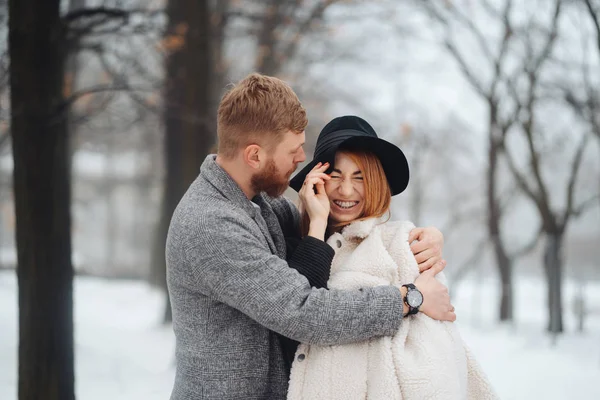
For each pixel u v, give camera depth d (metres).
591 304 10.24
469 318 8.65
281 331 1.72
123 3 4.84
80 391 4.73
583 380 5.03
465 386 1.84
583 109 7.26
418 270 1.93
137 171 21.58
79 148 14.70
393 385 1.72
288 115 1.86
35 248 2.95
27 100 2.97
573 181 7.61
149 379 5.14
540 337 6.89
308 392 1.79
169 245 1.87
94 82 9.16
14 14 2.99
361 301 1.74
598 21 5.90
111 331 7.43
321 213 1.93
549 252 7.18
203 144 6.88
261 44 9.22
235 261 1.74
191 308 1.83
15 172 2.98
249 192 1.94
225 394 1.79
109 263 24.98
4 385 4.67
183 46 6.41
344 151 2.06
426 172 19.00
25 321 2.95
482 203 17.81
